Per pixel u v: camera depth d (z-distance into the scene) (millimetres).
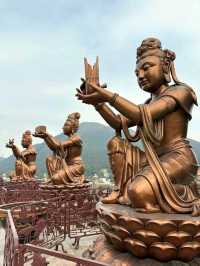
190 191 5484
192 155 5668
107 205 5652
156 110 5383
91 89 5391
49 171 13422
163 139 5699
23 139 18875
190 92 5719
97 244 5781
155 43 5957
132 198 5105
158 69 5812
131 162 5852
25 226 7598
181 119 5688
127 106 5348
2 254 8070
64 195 10250
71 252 7785
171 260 4777
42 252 4016
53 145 13000
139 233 4680
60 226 8438
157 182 5055
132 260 4895
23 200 12484
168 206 5004
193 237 4637
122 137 6285
